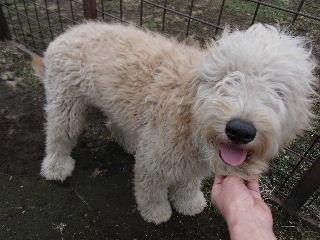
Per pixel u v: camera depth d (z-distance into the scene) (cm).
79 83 54
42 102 77
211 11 101
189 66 45
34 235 57
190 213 61
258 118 34
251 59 36
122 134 67
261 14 101
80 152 69
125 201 62
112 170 66
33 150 68
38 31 92
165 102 45
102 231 59
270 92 36
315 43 90
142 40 52
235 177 38
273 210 62
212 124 36
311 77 39
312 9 104
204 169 49
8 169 65
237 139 35
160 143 47
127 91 49
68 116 57
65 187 63
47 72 57
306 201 62
